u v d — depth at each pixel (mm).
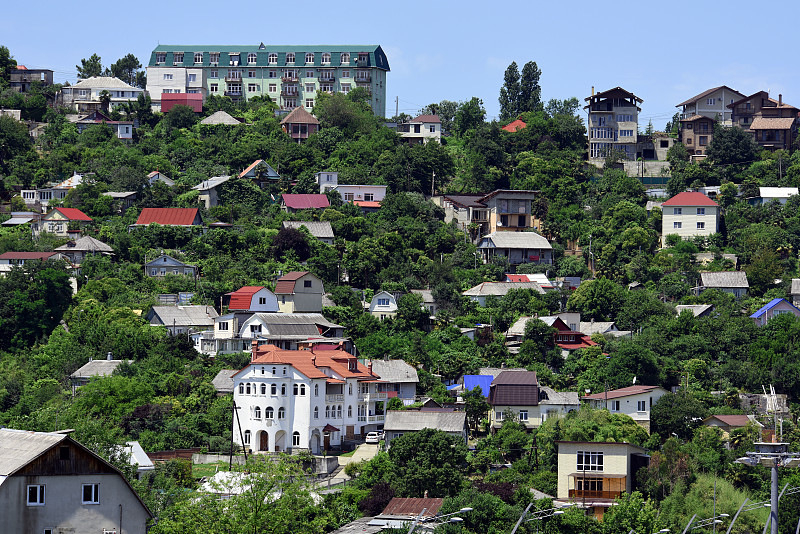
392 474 135000
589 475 140750
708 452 151125
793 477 142000
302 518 97875
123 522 85500
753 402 173875
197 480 130750
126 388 160625
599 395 165000
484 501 120688
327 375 163500
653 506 134125
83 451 85000
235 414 157375
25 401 163625
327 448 159875
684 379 178750
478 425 166125
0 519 82438
